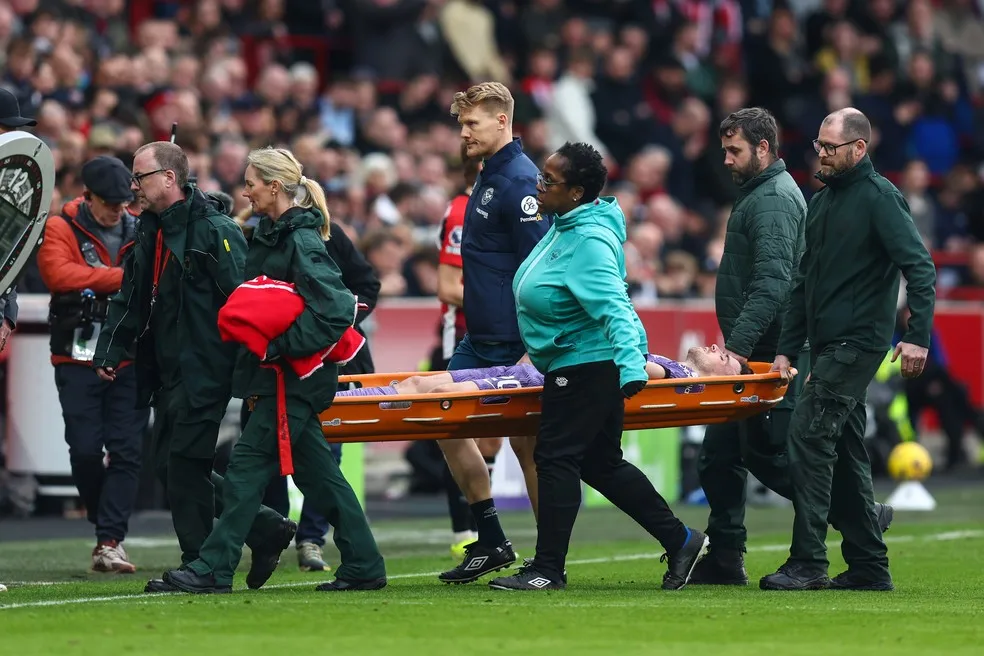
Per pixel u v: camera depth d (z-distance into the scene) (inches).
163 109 2010.3
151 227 1058.1
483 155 1146.7
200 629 853.2
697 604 984.3
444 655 775.1
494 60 2758.4
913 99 3147.1
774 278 1115.3
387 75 2623.0
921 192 2942.9
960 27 3526.1
